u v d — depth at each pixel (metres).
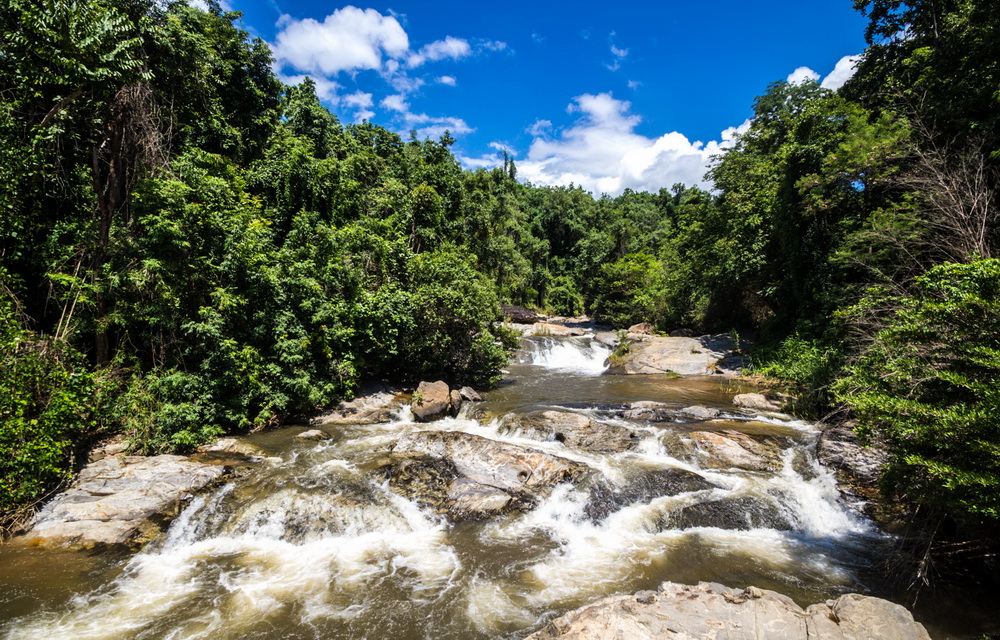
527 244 58.47
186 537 7.79
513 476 9.72
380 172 31.47
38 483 8.09
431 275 18.47
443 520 8.51
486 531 8.23
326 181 19.84
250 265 12.89
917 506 7.00
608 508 8.84
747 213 24.55
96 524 7.75
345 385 14.67
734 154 27.86
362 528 8.17
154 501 8.45
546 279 60.44
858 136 15.63
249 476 9.65
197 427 11.32
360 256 16.52
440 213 28.88
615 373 23.22
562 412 13.51
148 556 7.29
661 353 23.70
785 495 9.15
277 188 18.86
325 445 11.55
